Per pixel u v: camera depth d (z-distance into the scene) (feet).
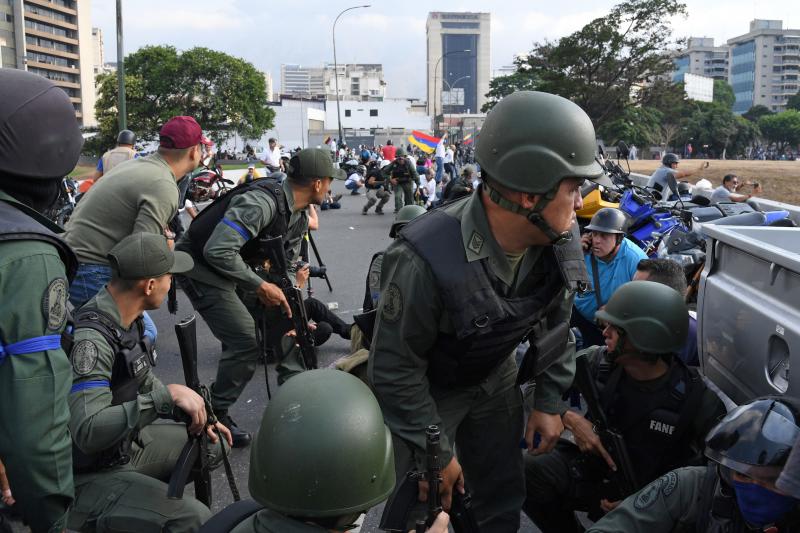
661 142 231.71
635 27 147.84
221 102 237.45
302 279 15.46
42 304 6.09
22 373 5.99
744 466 6.25
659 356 9.20
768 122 406.41
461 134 205.77
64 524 6.55
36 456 6.08
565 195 7.39
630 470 9.30
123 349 8.58
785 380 8.47
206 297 14.17
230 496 12.85
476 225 7.63
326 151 14.64
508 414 9.37
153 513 8.34
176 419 8.75
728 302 10.11
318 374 5.80
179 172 14.42
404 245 7.76
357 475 5.37
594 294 15.83
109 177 13.87
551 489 10.02
